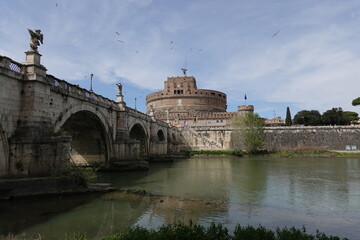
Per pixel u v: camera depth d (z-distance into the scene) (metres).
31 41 21.27
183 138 88.88
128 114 42.75
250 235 9.03
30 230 13.89
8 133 19.27
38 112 20.80
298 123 113.25
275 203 20.14
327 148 88.25
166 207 18.47
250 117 83.25
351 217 16.78
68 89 26.30
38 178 19.44
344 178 32.91
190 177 33.41
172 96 130.50
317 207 19.09
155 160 58.06
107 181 29.86
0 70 18.19
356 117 114.56
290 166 48.53
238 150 81.38
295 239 8.87
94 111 32.22
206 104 130.62
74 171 21.38
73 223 15.04
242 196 22.41
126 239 9.15
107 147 37.78
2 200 18.19
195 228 9.67
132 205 18.89
